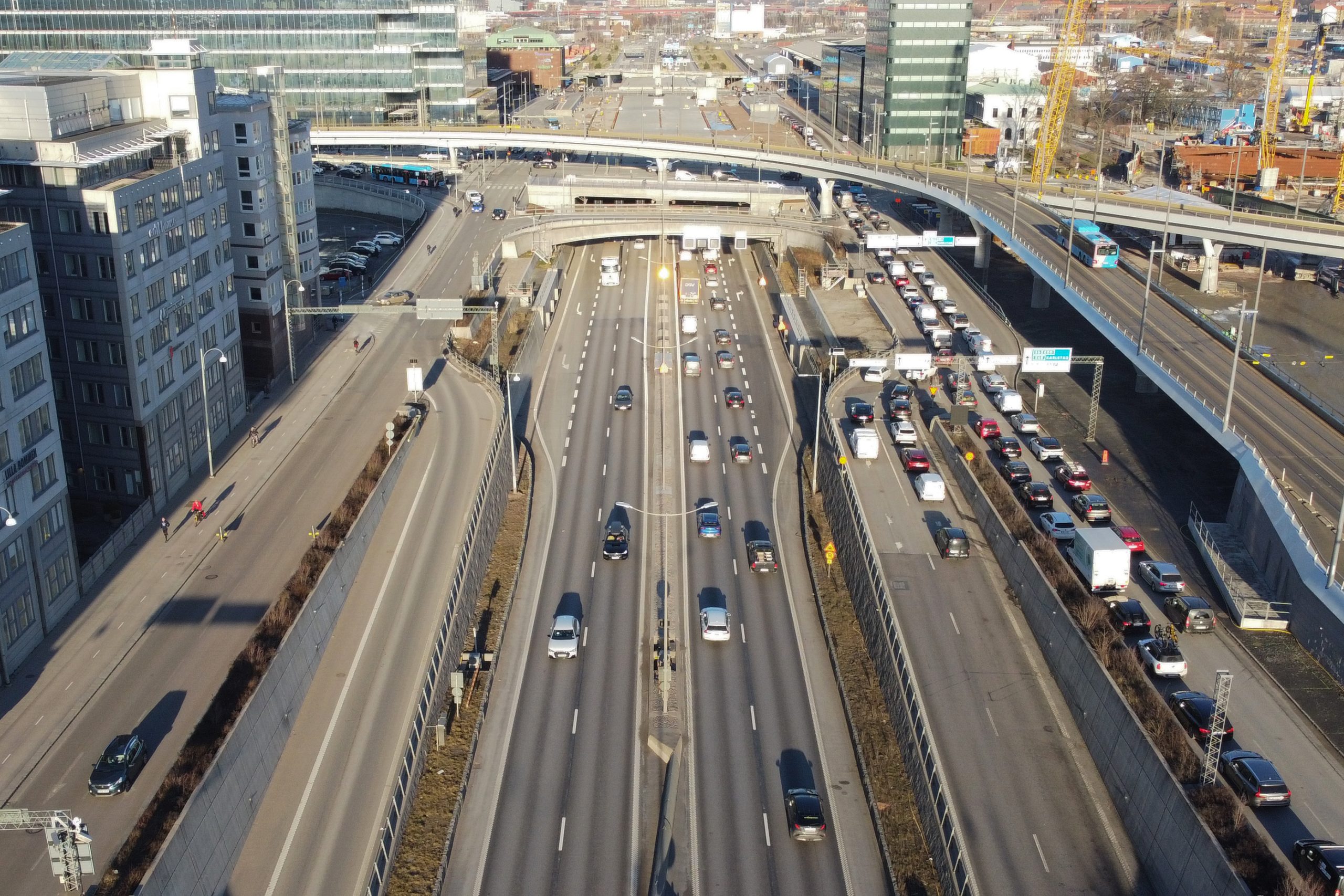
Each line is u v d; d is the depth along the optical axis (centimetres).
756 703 9338
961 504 12056
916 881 7450
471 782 8425
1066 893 7044
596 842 7850
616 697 9431
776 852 7756
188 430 12475
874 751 8706
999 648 9488
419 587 10362
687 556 11638
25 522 8994
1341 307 19875
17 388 9056
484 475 12050
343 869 7306
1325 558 9606
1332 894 6581
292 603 9319
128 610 9662
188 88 12644
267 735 8156
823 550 11781
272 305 15150
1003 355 15312
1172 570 10300
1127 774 7725
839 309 19112
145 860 6569
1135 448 13875
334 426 13838
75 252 11006
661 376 16450
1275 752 8075
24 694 8494
